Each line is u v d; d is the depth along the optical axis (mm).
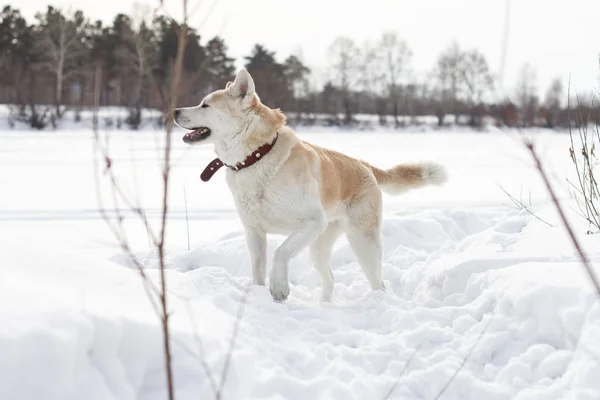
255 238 4527
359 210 4934
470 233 7195
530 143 1563
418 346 3314
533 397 2709
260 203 4320
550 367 2930
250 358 2781
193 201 10086
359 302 4281
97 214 8625
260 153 4250
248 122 4250
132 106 31234
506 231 5770
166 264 5523
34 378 2092
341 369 2934
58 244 6363
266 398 2645
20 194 10281
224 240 6449
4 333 2104
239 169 4336
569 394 2686
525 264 3914
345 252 6105
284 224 4363
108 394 2270
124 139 23812
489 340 3229
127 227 7773
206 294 3645
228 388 2537
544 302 3258
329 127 41594
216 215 8867
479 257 4461
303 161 4320
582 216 5250
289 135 4375
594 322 2941
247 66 48062
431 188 11586
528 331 3230
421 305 4258
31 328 2170
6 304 2297
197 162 15844
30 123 31078
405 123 45031
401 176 5609
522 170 14633
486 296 3691
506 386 2889
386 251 6363
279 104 44406
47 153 17531
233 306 3586
